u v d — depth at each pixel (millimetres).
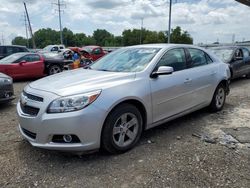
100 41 93188
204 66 5648
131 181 3328
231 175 3438
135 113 4125
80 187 3225
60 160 3861
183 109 5047
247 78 12000
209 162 3762
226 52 10781
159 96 4473
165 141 4504
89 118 3584
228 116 5902
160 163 3742
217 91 6043
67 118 3512
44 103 3635
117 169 3600
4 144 4406
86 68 5145
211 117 5816
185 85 4977
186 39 70250
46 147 3627
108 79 4051
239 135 4746
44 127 3584
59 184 3287
